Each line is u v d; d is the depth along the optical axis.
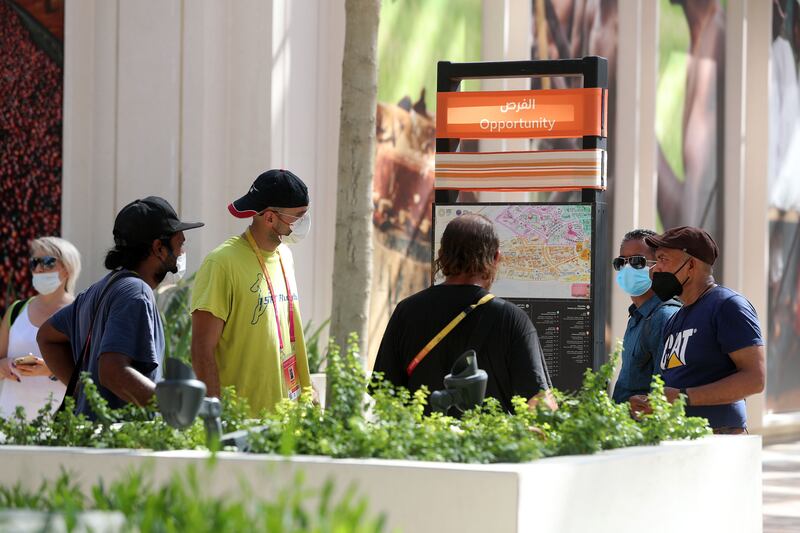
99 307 7.57
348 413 6.59
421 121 18.62
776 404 27.95
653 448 6.88
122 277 7.61
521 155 10.82
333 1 16.53
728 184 26.66
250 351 8.66
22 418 7.06
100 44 15.75
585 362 10.36
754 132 27.22
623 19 23.23
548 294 10.47
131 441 6.41
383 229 17.80
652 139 23.53
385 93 17.80
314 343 15.08
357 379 6.76
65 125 15.46
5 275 15.52
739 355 8.74
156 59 15.53
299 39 15.97
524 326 7.74
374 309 17.59
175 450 6.37
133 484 4.30
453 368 6.81
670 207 24.75
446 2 19.08
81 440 6.61
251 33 15.58
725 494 7.49
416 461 5.89
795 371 28.77
